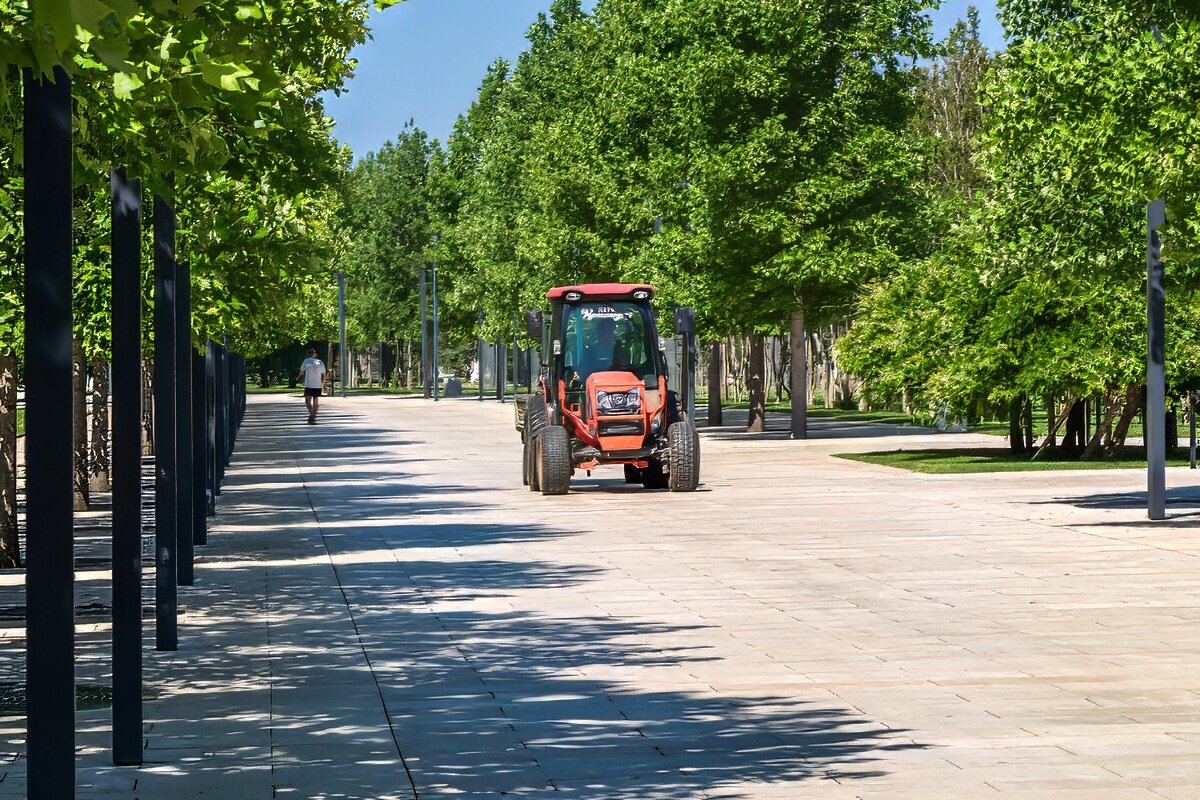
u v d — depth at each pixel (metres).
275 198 16.22
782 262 45.75
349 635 14.25
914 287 38.81
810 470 35.69
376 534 23.64
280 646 13.65
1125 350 34.59
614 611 15.58
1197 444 41.59
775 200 46.19
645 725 10.29
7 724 10.57
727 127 46.97
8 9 6.17
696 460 30.69
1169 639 13.43
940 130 80.81
